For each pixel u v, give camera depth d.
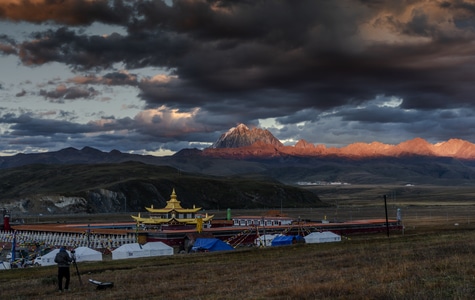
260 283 30.31
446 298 19.80
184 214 126.25
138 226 123.62
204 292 28.02
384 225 133.62
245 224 147.38
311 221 147.38
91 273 48.75
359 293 21.55
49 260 76.00
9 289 36.94
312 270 36.16
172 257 67.06
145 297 28.31
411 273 27.41
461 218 191.75
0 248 113.25
